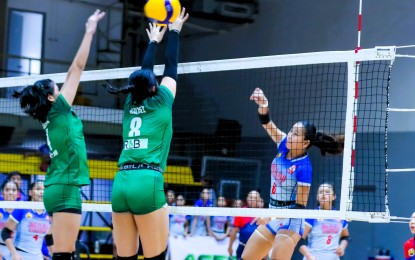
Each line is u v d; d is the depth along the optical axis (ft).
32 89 18.54
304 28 54.85
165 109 18.13
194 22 64.18
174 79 19.01
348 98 20.34
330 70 47.60
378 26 48.83
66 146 18.47
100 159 54.75
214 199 41.91
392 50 19.89
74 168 18.48
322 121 45.96
